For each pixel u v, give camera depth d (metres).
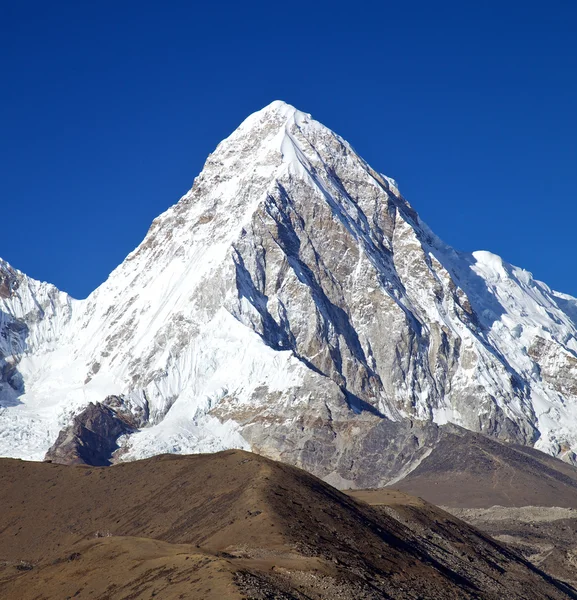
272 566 159.50
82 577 165.00
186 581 150.25
